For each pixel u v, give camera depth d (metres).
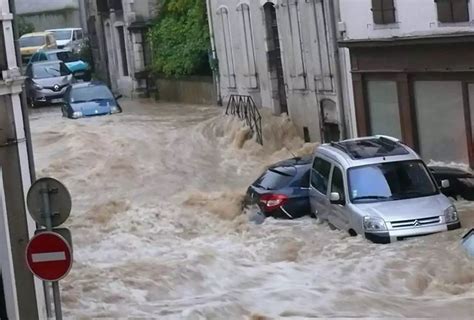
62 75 84.88
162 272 31.30
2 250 27.20
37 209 22.58
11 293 27.30
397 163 33.09
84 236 38.38
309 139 53.75
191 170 51.03
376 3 44.03
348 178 32.78
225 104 68.06
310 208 36.56
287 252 32.31
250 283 29.25
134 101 85.00
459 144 41.28
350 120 48.59
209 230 38.00
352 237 32.00
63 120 69.12
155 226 39.41
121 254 35.06
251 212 38.53
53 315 28.25
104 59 99.88
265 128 55.69
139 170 51.22
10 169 27.55
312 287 27.86
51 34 108.50
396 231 30.47
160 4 85.75
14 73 27.22
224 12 65.12
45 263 21.91
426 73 42.19
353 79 47.41
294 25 53.22
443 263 28.05
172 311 27.00
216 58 68.94
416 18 41.78
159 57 82.69
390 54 44.09
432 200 31.70
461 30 39.22
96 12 101.06
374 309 25.30
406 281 27.36
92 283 30.55
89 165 52.72
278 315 25.48
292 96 55.16
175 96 81.62
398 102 44.41
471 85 39.84
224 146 56.12
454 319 23.91
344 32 47.28
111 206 42.78
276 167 39.09
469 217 32.44
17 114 27.58
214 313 26.30
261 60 59.47
